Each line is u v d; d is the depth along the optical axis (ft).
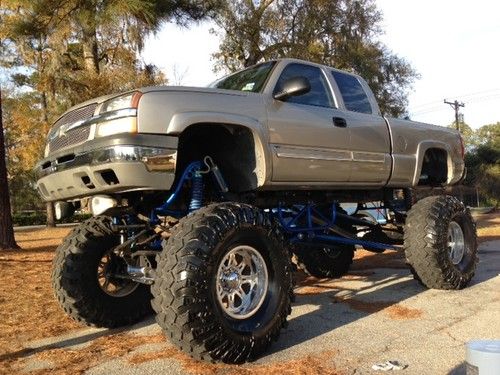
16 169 114.01
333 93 19.33
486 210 116.98
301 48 68.33
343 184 18.90
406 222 20.33
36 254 39.22
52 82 57.16
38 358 13.87
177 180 16.01
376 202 22.91
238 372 12.19
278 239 14.12
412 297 19.45
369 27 74.13
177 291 11.94
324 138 17.85
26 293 22.75
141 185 13.61
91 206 15.56
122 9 37.24
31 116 81.92
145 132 13.70
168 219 16.71
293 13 70.33
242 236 13.33
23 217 131.54
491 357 6.56
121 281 17.31
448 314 16.83
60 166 15.05
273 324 13.46
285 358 13.14
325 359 12.91
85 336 16.11
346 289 21.63
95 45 56.95
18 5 40.83
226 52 71.10
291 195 18.95
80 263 16.44
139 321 17.67
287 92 16.44
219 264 12.73
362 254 33.81
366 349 13.61
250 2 67.67
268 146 16.05
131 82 56.70
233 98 15.84
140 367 12.73
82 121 14.78
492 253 31.94
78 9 39.17
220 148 16.49
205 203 16.58
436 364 12.37
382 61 77.56
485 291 20.17
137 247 16.67
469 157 171.01
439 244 19.52
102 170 13.80
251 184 16.15
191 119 14.37
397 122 21.29
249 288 13.57
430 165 23.97
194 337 12.00
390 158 20.40
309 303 19.10
